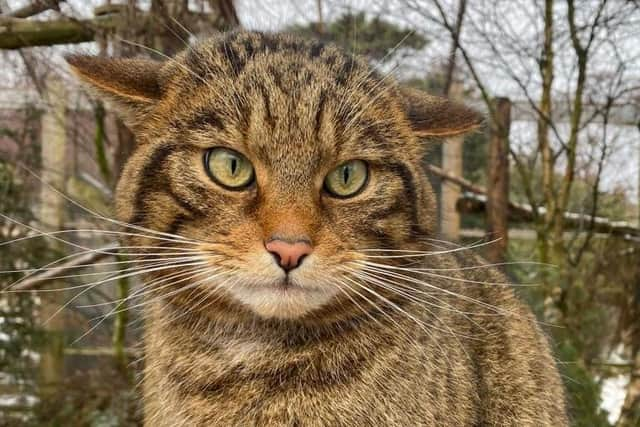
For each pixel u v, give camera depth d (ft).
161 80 0.88
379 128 0.86
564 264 2.06
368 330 0.85
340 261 0.80
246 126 0.80
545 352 1.12
